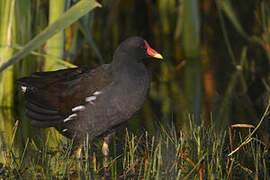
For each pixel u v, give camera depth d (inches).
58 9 419.5
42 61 483.2
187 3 634.8
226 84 548.7
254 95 506.6
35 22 480.4
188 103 483.8
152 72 599.5
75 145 371.6
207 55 667.4
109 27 719.1
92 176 306.7
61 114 354.0
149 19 763.4
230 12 589.6
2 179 300.0
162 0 730.2
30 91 359.6
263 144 341.1
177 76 584.4
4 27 430.6
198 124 413.4
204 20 737.0
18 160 334.3
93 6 298.2
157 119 434.3
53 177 304.3
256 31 669.3
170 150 351.6
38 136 392.8
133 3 780.0
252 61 625.9
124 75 343.6
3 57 440.1
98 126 348.8
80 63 613.9
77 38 481.4
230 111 453.7
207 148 327.9
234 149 354.0
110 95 341.4
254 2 679.7
